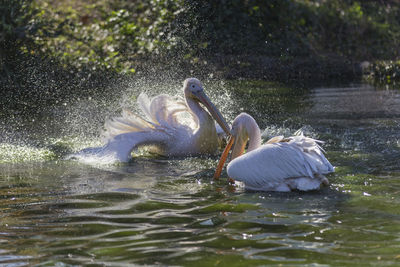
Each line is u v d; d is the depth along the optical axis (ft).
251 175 27.14
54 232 21.15
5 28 61.77
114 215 23.29
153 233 20.80
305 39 91.56
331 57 89.20
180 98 40.29
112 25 80.07
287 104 58.34
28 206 24.95
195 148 37.52
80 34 75.00
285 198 25.52
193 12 83.56
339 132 42.73
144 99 39.34
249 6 89.61
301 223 21.62
